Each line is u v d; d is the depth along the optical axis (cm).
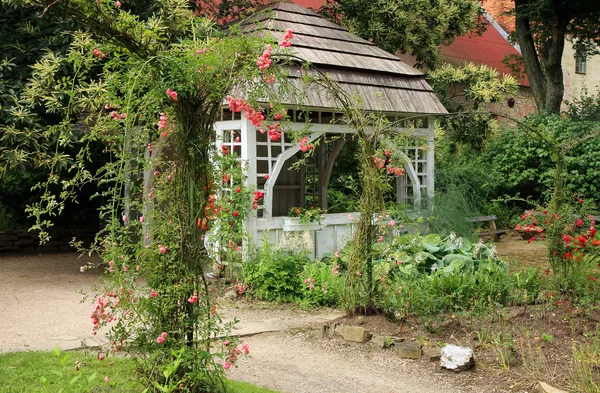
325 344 660
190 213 459
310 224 980
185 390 447
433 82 1612
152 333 454
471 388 535
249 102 484
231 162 498
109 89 465
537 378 536
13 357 561
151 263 456
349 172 1520
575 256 755
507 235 1502
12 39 973
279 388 535
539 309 707
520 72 2395
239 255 545
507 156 1623
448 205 1227
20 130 909
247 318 765
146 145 504
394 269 763
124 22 439
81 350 600
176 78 442
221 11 1285
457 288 765
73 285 948
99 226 1377
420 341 632
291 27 1074
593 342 595
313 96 955
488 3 3014
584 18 1978
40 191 1350
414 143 1126
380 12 1519
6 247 1289
